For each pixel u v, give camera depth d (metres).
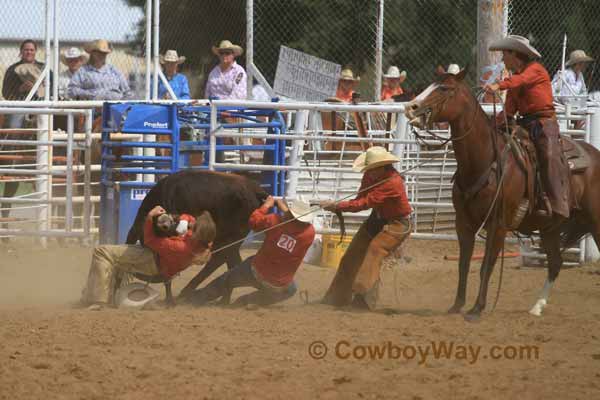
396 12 47.88
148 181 30.78
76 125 34.91
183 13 49.41
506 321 19.09
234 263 20.83
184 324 17.59
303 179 31.36
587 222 21.75
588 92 42.84
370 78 48.03
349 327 17.75
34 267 26.55
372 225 20.78
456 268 27.22
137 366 14.60
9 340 16.28
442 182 31.94
